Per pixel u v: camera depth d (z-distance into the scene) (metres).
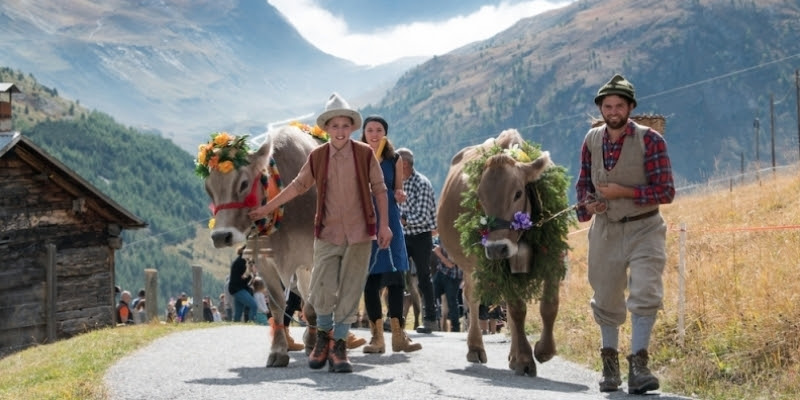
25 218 24.98
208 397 6.77
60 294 25.59
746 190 21.41
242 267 18.64
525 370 8.47
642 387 7.00
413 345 10.07
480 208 8.52
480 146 9.59
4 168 24.70
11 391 8.21
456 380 7.64
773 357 7.70
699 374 7.79
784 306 8.30
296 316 16.88
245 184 8.21
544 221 8.34
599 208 7.30
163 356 9.67
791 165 22.20
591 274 7.46
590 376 8.56
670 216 20.86
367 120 9.67
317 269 7.99
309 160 8.01
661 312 9.52
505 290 8.43
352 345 10.45
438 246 15.73
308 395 6.68
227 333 12.19
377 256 9.58
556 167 8.54
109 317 26.53
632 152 7.24
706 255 13.14
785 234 12.69
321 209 7.91
